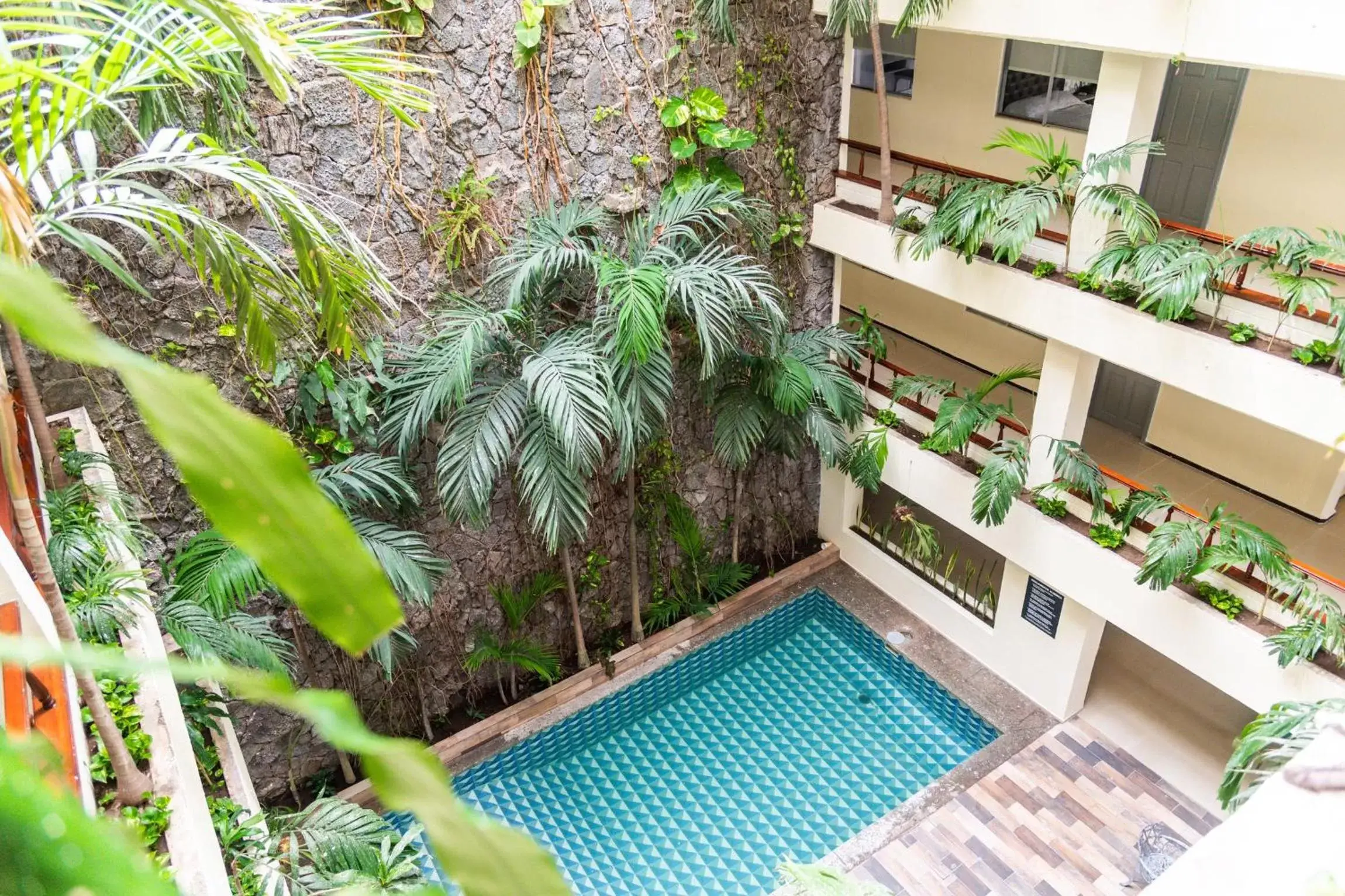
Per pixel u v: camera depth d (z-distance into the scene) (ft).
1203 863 10.07
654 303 21.21
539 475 22.49
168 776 12.53
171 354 20.84
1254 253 19.90
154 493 21.47
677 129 25.54
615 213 25.49
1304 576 21.09
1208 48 17.75
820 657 32.89
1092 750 27.84
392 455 24.02
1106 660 30.71
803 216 29.01
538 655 28.73
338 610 1.21
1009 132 22.91
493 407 22.74
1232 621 22.26
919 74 33.83
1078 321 22.54
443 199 22.97
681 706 31.24
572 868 26.23
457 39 21.67
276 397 22.38
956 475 27.86
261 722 24.89
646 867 26.22
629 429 21.81
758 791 28.35
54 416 19.67
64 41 9.82
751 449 30.12
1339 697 19.75
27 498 9.91
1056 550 25.58
